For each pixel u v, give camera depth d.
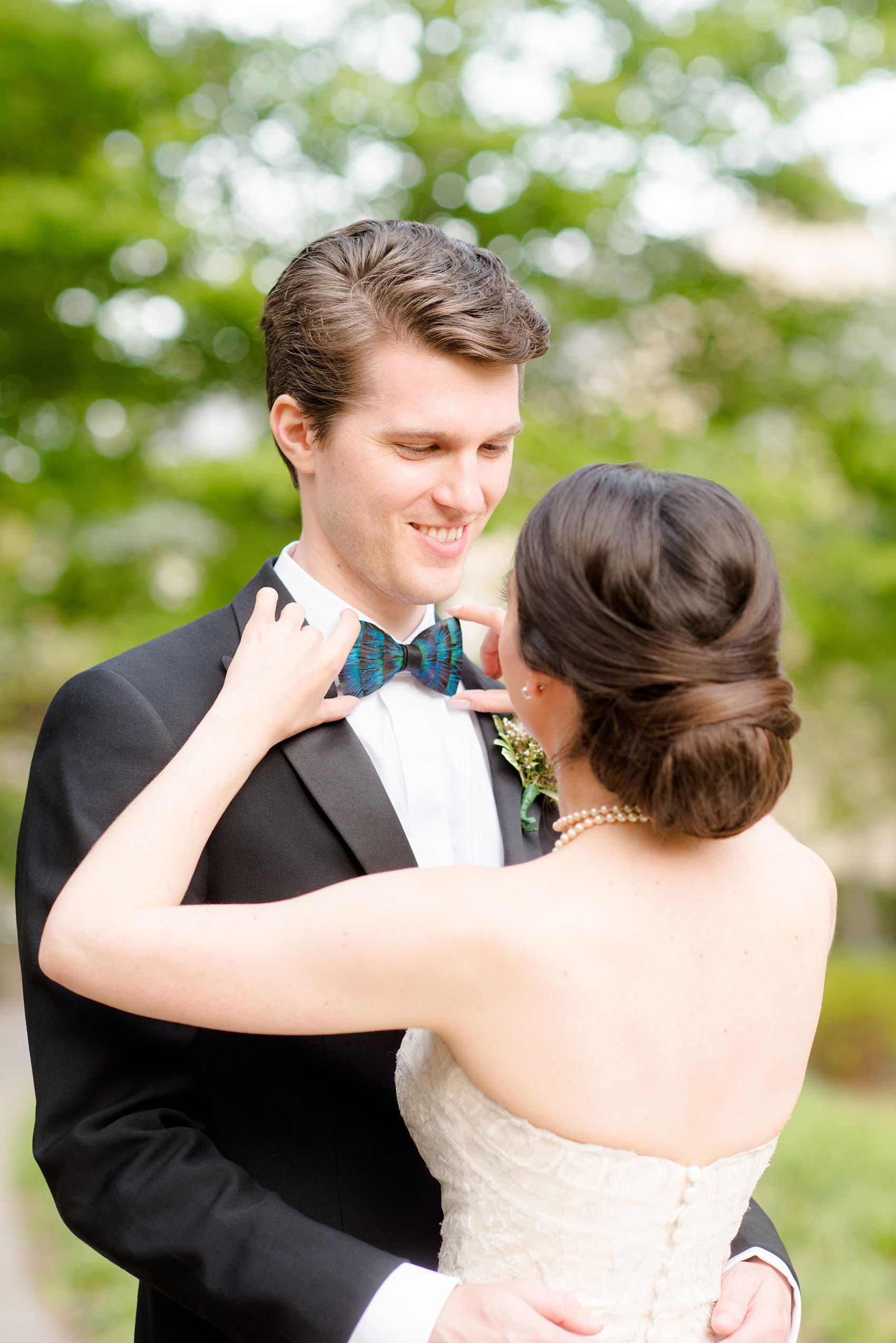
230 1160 1.36
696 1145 1.15
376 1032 1.42
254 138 7.20
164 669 1.48
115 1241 1.24
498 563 5.46
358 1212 1.37
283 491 6.08
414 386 1.43
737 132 7.25
